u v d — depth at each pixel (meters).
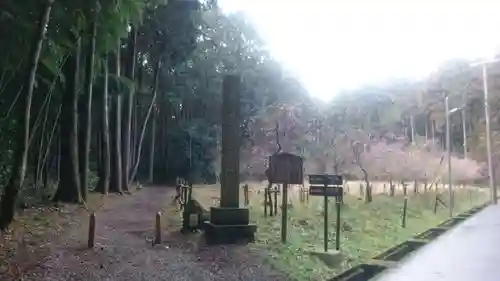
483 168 49.69
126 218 16.17
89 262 9.94
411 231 18.98
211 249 11.46
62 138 19.14
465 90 54.28
